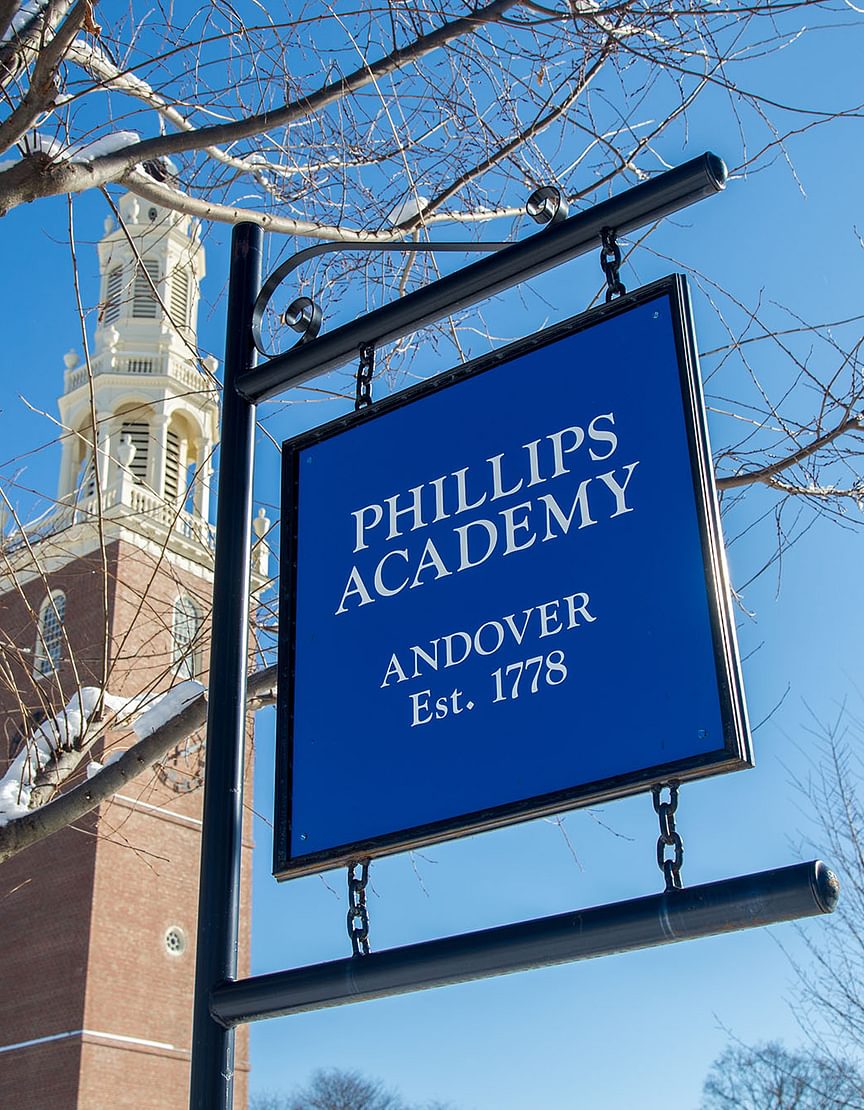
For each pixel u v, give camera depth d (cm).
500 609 306
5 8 527
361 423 351
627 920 257
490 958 271
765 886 246
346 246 391
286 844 315
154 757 607
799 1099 2398
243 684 352
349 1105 5772
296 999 296
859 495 696
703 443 294
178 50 578
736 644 275
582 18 625
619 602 290
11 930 3372
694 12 607
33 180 539
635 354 311
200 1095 302
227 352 403
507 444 322
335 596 335
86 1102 3069
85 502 2973
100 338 3959
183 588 786
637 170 730
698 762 266
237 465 382
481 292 354
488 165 720
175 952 3406
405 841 297
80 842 3362
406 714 311
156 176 662
